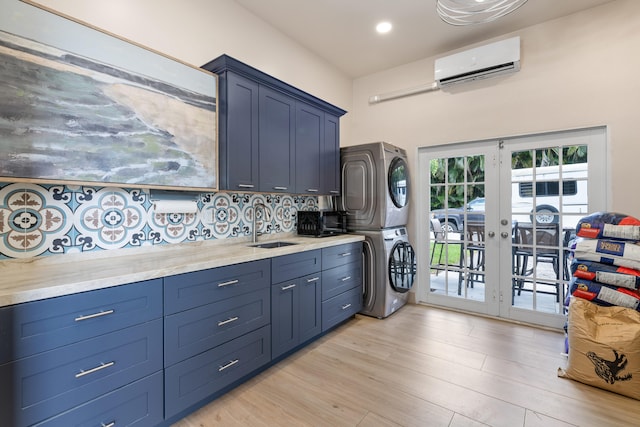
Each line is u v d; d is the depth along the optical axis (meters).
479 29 3.01
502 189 3.18
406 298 3.67
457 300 3.46
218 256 1.89
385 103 3.91
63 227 1.66
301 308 2.41
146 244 2.02
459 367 2.20
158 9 2.06
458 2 2.14
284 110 2.64
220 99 2.18
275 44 2.98
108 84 1.62
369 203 3.25
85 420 1.24
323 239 2.88
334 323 2.77
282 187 2.62
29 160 1.37
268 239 2.90
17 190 1.51
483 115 3.21
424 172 3.66
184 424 1.62
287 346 2.27
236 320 1.88
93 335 1.26
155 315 1.47
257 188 2.39
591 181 2.73
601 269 2.09
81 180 1.53
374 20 2.87
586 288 2.11
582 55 2.71
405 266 3.46
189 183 2.00
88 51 1.54
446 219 3.53
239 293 1.90
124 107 1.68
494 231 3.23
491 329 2.91
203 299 1.69
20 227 1.52
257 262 2.03
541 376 2.08
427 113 3.58
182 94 1.95
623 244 2.05
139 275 1.41
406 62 3.72
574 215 2.82
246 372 1.95
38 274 1.37
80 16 1.71
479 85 3.24
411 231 3.73
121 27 1.88
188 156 1.99
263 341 2.07
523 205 3.07
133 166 1.72
